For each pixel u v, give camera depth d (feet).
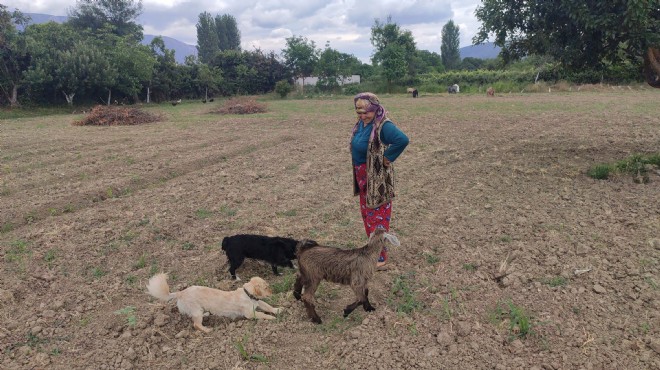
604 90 134.41
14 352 14.57
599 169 31.83
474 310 15.89
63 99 134.82
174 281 19.26
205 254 21.85
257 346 14.55
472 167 36.91
